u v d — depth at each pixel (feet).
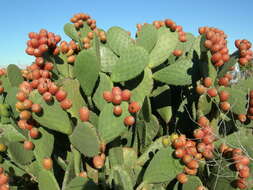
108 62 5.36
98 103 4.61
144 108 4.93
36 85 4.22
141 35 5.57
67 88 4.18
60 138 4.45
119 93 3.90
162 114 5.68
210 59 4.32
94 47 4.74
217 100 4.48
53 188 3.70
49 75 5.03
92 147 3.60
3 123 5.22
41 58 5.10
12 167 4.86
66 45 6.22
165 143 4.49
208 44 4.22
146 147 5.04
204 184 4.19
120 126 3.91
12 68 5.75
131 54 4.72
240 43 4.84
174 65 5.05
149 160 4.59
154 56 5.58
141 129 4.83
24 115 3.78
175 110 6.11
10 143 4.10
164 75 5.13
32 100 3.77
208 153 3.94
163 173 3.87
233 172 3.75
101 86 4.59
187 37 7.14
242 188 3.61
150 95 5.84
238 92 4.42
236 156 3.77
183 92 6.10
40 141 3.97
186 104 5.54
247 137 4.40
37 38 5.21
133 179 4.41
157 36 5.63
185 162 3.67
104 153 4.43
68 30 7.42
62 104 3.76
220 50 4.30
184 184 3.79
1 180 4.02
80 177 3.55
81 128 3.62
